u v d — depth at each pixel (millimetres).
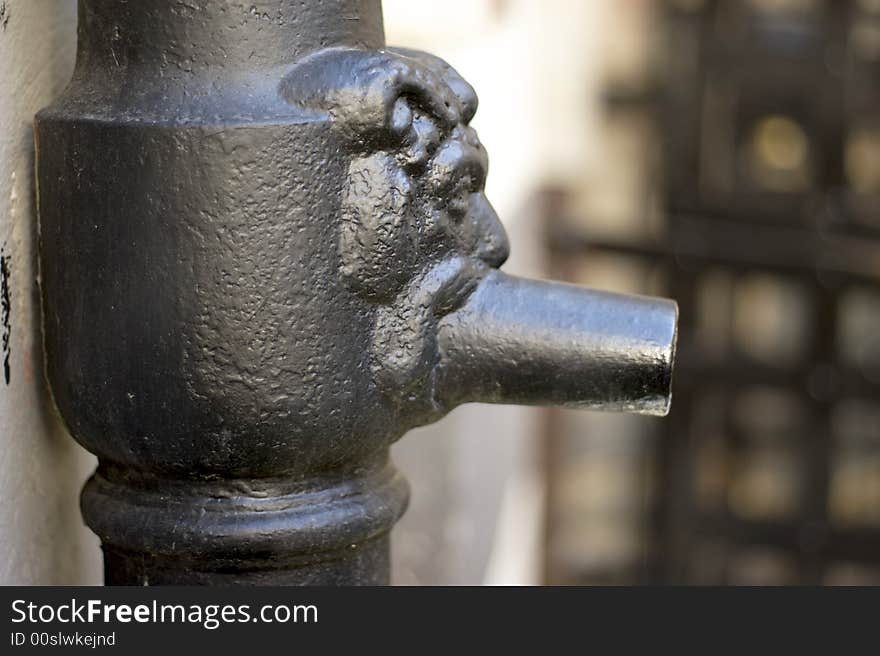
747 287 1722
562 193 1638
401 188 593
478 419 1297
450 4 1145
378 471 657
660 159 1659
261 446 587
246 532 599
